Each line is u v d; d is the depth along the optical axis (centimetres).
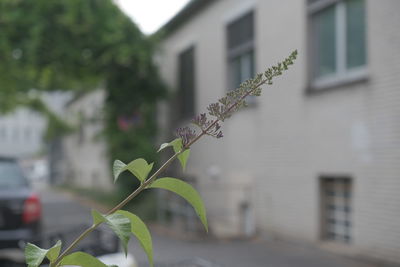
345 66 759
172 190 118
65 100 3209
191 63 1298
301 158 832
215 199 1098
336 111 751
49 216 1302
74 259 115
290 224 859
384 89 662
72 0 1106
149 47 1262
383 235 663
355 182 714
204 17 1189
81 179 2652
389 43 653
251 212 967
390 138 653
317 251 774
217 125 111
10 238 683
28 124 5288
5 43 1093
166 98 1343
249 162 984
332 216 788
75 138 2817
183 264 604
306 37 825
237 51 1056
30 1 1095
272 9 912
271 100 912
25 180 762
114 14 1180
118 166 115
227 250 796
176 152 115
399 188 638
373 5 680
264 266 676
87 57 1215
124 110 1310
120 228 104
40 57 1155
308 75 823
